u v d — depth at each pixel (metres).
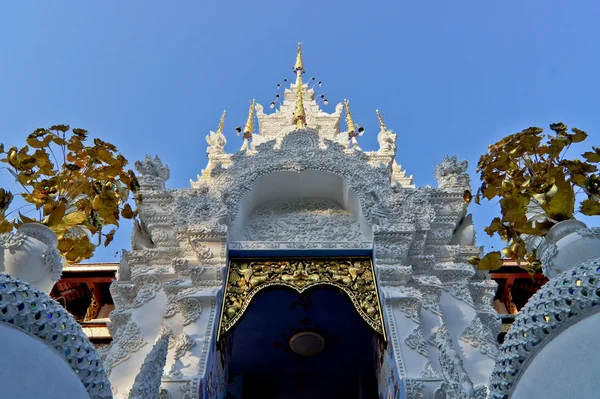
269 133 15.20
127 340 8.24
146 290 9.07
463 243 10.12
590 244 5.01
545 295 4.18
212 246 8.95
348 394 12.19
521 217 6.08
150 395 5.53
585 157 5.96
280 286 8.88
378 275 8.70
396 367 7.48
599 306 3.85
